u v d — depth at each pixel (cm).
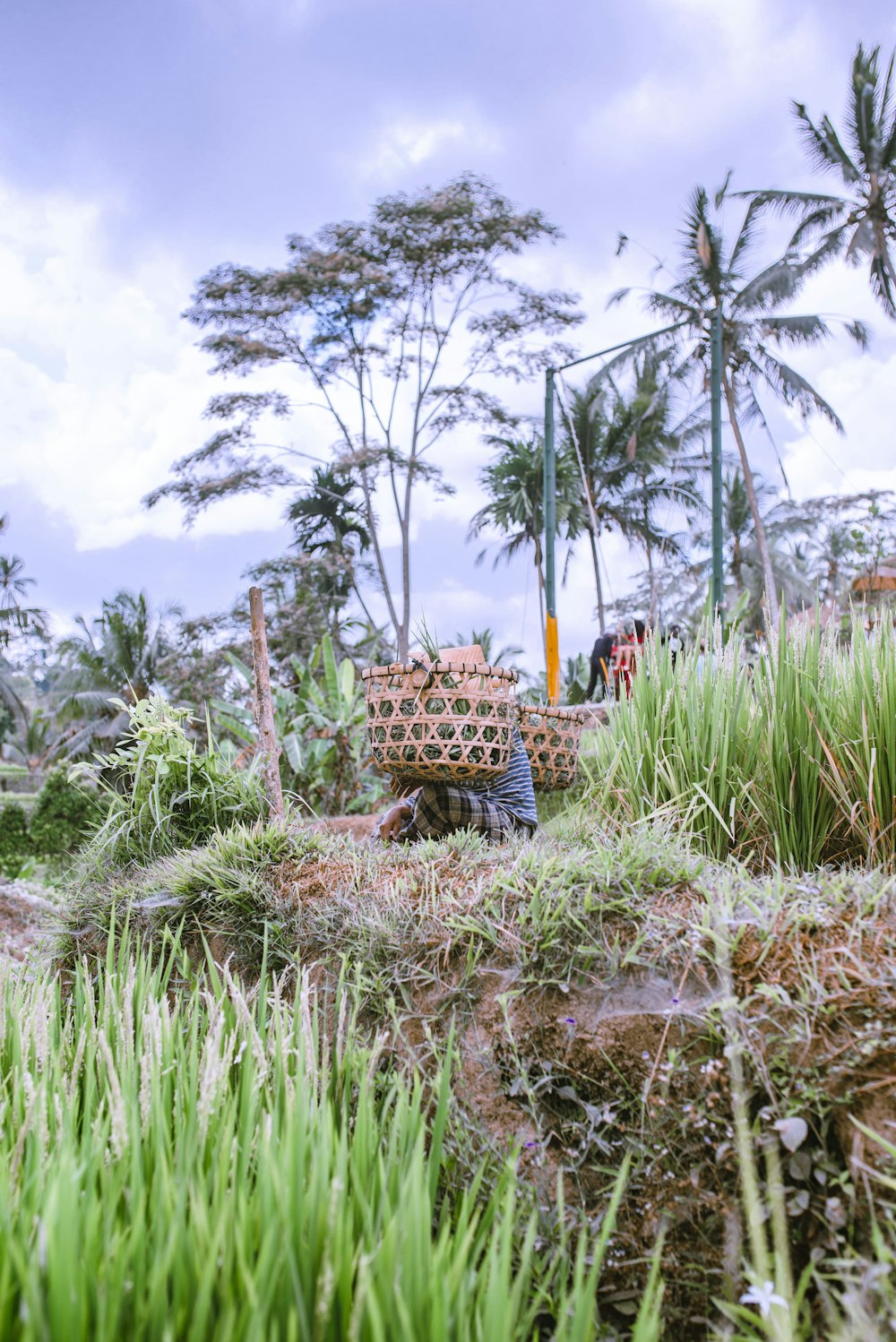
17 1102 167
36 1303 101
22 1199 128
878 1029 152
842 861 255
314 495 3106
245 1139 146
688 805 262
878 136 2416
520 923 196
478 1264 154
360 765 937
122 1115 137
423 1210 127
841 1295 129
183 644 2259
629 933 185
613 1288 156
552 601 1251
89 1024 198
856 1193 143
